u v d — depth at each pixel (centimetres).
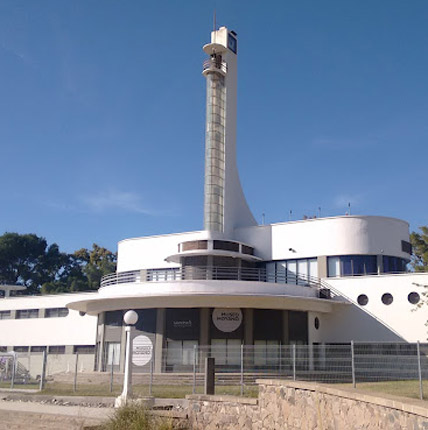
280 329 3481
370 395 1012
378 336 3647
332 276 3991
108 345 3703
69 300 5044
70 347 4925
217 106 4572
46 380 3491
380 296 3700
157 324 3503
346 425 1099
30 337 5178
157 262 4581
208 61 4691
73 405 2380
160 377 3158
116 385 3047
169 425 1656
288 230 4203
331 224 4066
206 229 4288
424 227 6372
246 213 4647
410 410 870
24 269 9238
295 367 2419
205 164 4459
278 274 4181
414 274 3619
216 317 3444
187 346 3434
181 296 3400
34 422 1925
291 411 1375
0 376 3984
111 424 1658
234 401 1662
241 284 3409
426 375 2184
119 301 3616
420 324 3528
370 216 4053
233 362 3331
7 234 9238
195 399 1784
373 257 3997
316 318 3775
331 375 2359
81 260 10212
